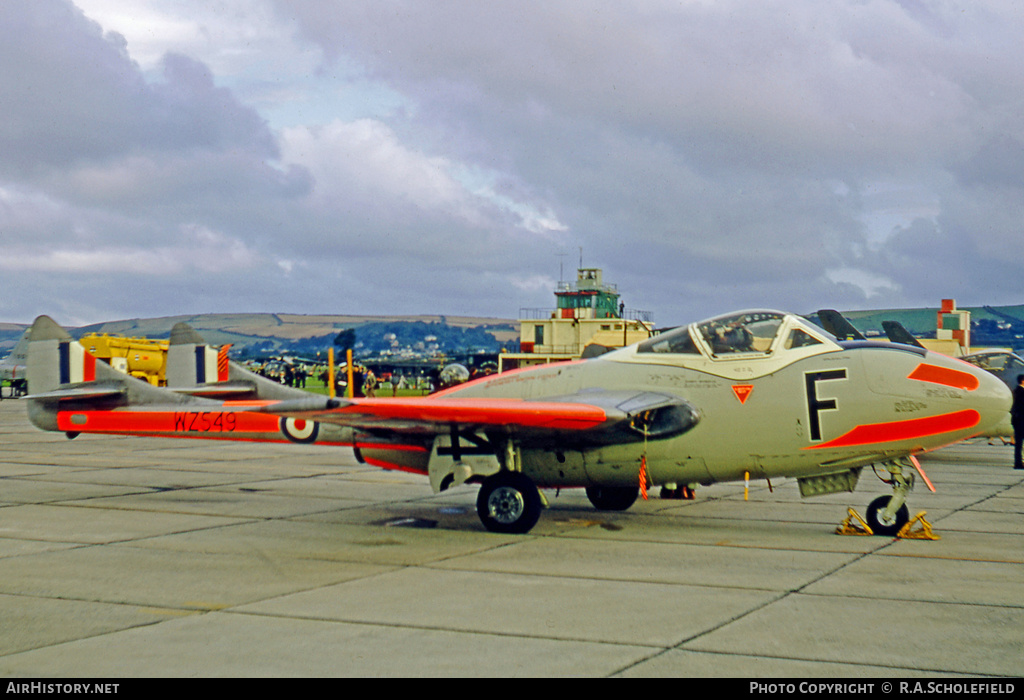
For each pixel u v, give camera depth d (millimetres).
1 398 57531
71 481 14492
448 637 5402
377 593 6613
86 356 13305
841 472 9594
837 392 9086
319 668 4785
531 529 9719
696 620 5820
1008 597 6500
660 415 9578
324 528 9844
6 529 9727
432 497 12703
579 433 9766
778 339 9500
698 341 9812
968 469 17531
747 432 9359
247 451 21359
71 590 6719
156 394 12812
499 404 9062
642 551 8438
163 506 11633
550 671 4738
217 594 6578
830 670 4766
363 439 11297
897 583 6992
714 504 12102
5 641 5312
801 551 8445
